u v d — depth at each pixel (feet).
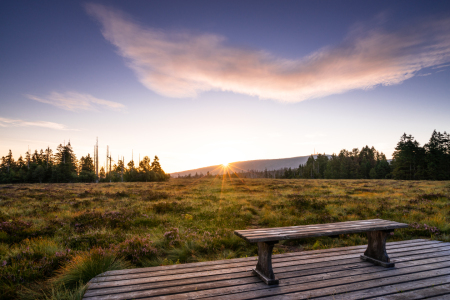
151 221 28.43
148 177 234.17
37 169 199.72
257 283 10.39
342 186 103.09
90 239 20.47
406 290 9.95
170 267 12.10
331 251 14.94
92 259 13.61
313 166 353.92
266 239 10.15
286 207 39.42
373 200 48.34
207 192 75.51
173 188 98.17
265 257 10.73
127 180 234.58
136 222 27.73
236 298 9.07
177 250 17.98
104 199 53.67
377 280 10.84
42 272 13.73
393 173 226.17
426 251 14.89
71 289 11.62
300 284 10.34
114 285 9.98
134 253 16.84
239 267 12.23
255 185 118.93
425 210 34.12
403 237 22.58
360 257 13.66
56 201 49.83
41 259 15.51
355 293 9.61
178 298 8.98
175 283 10.23
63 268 13.87
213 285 10.10
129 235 21.90
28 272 13.42
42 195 61.21
